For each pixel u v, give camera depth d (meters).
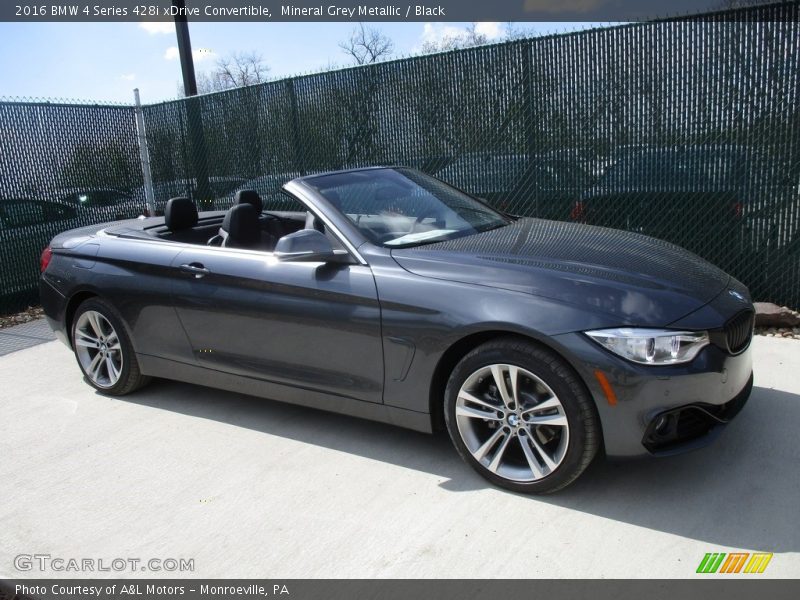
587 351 2.88
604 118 6.18
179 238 4.91
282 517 3.18
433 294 3.28
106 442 4.13
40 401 4.92
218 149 8.88
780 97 5.42
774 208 5.61
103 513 3.33
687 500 3.08
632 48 5.93
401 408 3.48
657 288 3.08
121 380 4.73
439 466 3.55
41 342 6.64
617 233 4.08
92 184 9.09
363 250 3.60
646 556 2.71
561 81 6.31
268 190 8.55
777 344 5.08
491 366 3.14
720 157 5.75
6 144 8.12
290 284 3.72
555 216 6.62
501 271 3.25
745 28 5.45
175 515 3.26
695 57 5.68
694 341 2.90
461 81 6.83
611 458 2.97
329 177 4.21
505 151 6.74
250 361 4.01
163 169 9.58
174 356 4.40
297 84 7.93
